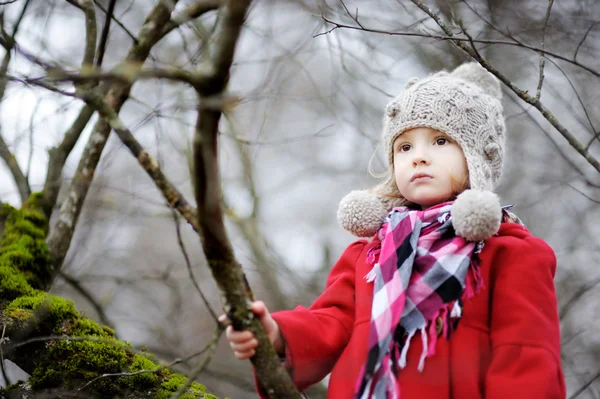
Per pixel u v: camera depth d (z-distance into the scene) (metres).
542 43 2.89
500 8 5.29
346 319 2.64
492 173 2.77
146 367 2.75
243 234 6.07
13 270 3.09
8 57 3.06
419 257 2.52
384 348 2.34
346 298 2.70
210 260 1.94
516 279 2.46
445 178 2.65
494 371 2.32
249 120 4.71
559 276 5.72
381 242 2.69
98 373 2.71
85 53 3.14
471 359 2.37
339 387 2.46
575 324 5.49
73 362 2.73
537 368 2.29
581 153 2.73
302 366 2.44
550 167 6.09
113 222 5.59
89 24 3.16
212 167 1.78
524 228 2.69
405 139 2.74
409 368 2.38
